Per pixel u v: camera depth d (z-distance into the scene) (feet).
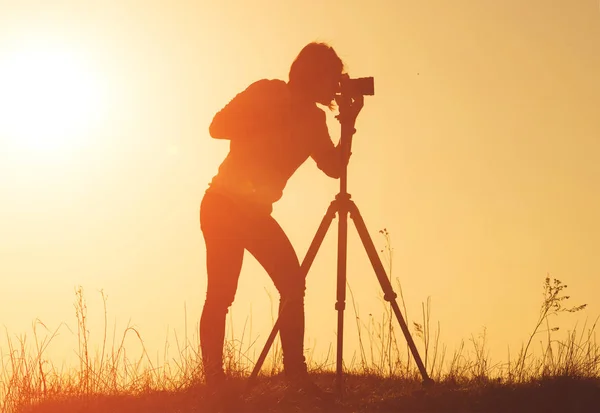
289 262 23.54
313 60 23.39
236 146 23.82
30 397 23.59
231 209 23.48
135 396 23.38
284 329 23.32
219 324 23.91
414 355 23.56
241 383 24.13
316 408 21.76
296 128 23.57
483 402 21.63
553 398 21.68
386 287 23.63
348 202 23.43
